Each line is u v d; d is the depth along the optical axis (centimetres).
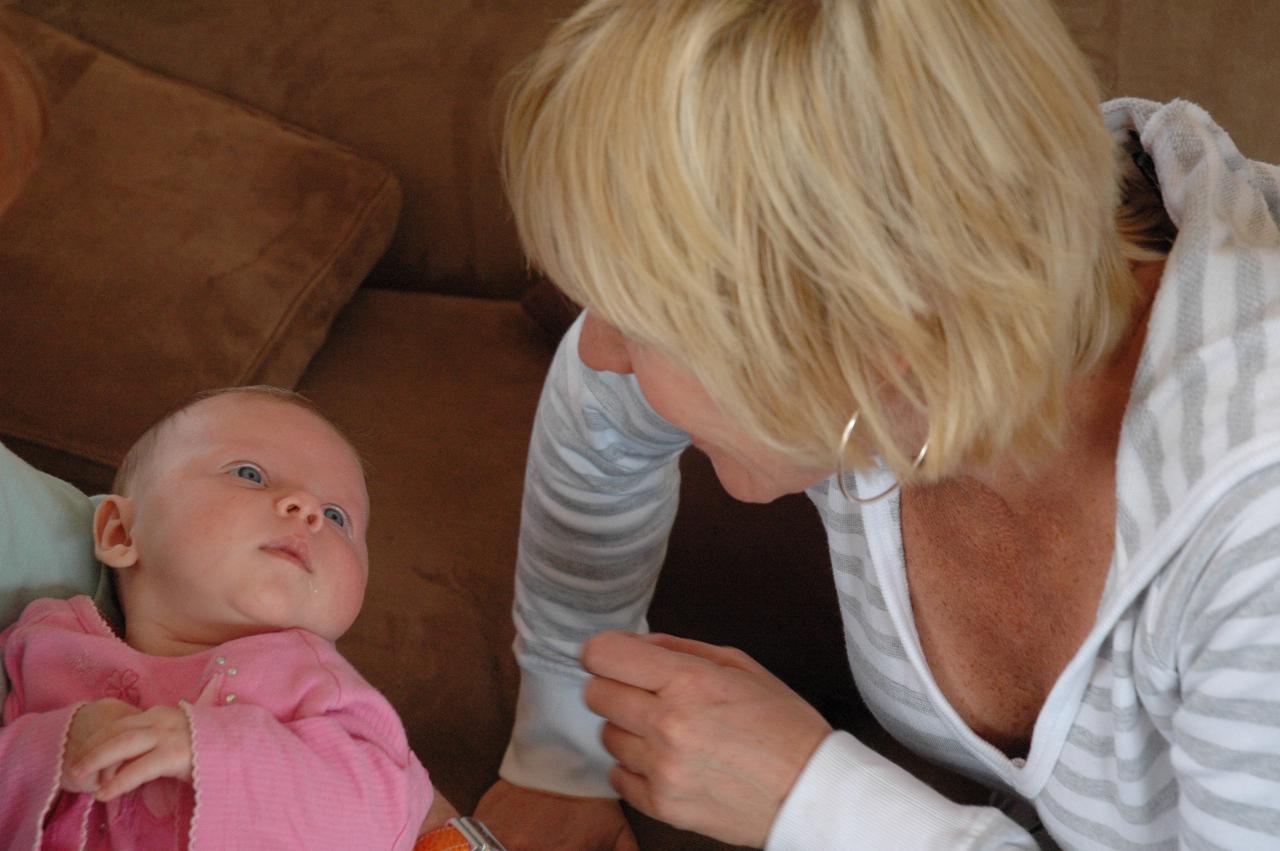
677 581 133
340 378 153
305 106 161
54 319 141
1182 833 71
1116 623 71
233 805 74
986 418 63
